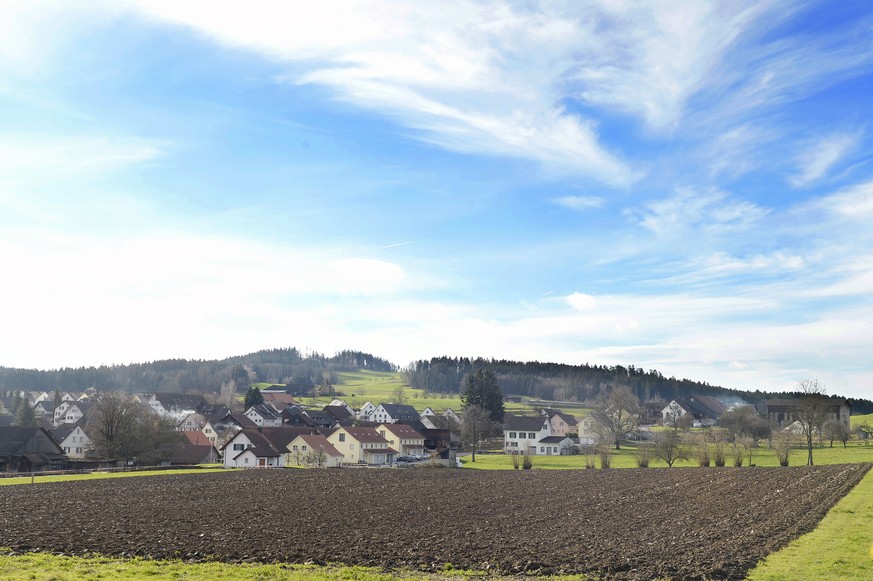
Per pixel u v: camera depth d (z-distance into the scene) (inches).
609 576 980.6
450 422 7224.4
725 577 940.0
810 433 3740.2
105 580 920.3
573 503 1968.5
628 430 5846.5
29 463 3885.3
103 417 4372.5
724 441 4539.9
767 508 1658.5
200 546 1234.0
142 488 2503.7
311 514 1728.6
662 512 1695.4
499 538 1333.7
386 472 3572.8
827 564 975.6
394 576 992.2
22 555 1127.0
